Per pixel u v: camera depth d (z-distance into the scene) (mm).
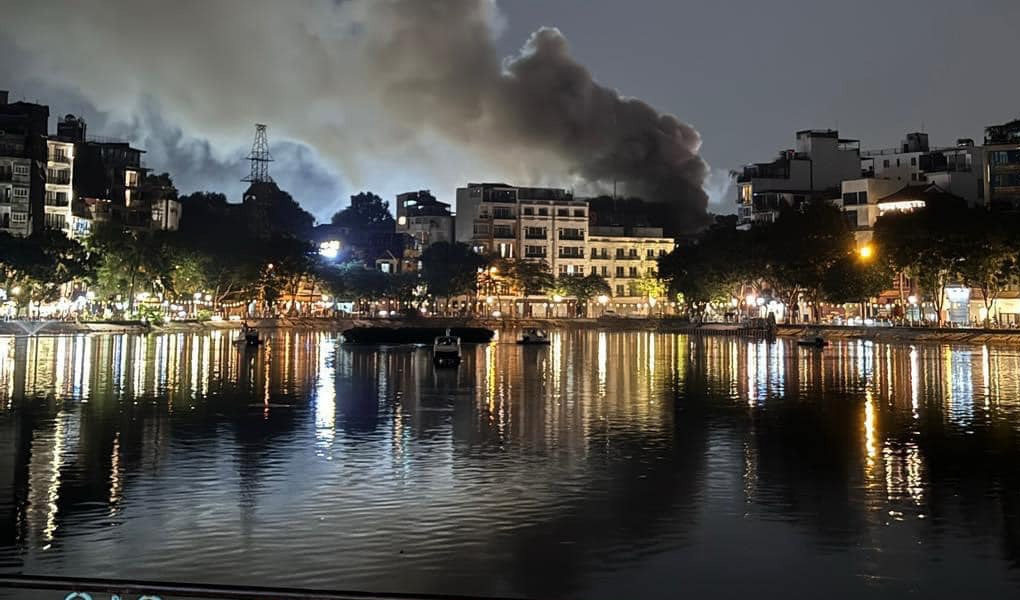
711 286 142250
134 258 126875
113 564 17172
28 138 147125
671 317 193250
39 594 15633
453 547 18328
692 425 34750
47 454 27734
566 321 197000
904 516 20750
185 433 32000
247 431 32625
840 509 21328
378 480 24266
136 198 180125
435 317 194125
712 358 78688
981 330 101000
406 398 44000
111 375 55000
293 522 20016
